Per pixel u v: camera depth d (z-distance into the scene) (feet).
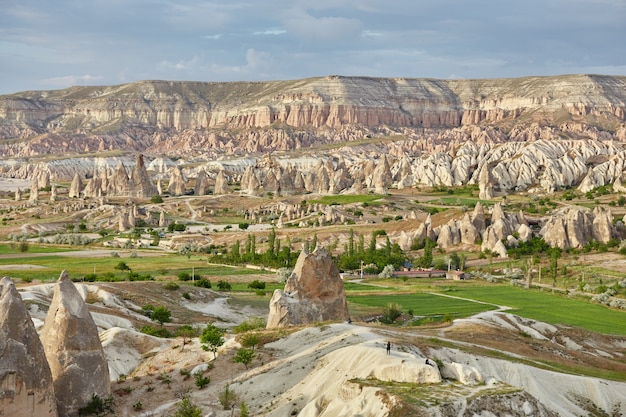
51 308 261.03
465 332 372.79
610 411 281.33
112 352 319.68
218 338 312.91
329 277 370.53
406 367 251.39
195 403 272.92
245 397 274.36
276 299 357.61
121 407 268.82
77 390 254.06
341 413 238.07
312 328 321.11
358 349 272.51
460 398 231.71
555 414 251.19
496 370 285.02
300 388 268.82
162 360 315.78
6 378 228.63
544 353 351.67
